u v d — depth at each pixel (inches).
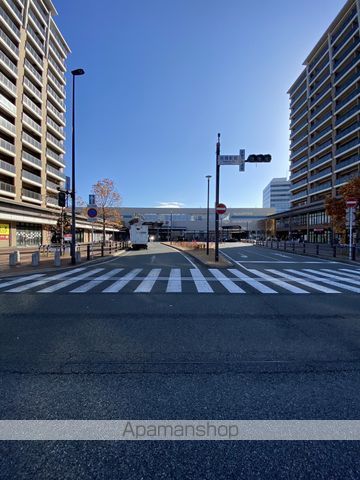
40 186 1766.7
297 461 83.0
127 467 80.5
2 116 1472.7
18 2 1601.9
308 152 2498.8
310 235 2271.2
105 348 167.0
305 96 2561.5
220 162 596.7
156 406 110.2
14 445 88.8
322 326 209.0
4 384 126.5
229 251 1141.7
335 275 475.2
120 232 3403.1
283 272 512.1
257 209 3882.9
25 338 182.9
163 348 167.2
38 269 518.3
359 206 900.6
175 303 276.4
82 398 115.5
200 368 142.5
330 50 2119.8
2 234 1314.0
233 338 183.9
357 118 1873.8
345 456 85.0
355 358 154.9
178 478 76.8
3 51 1497.3
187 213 3722.9
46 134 1867.6
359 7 1801.2
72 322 216.1
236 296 308.5
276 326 208.7
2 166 1406.3
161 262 687.1
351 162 1843.0
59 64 2090.3
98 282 394.9
